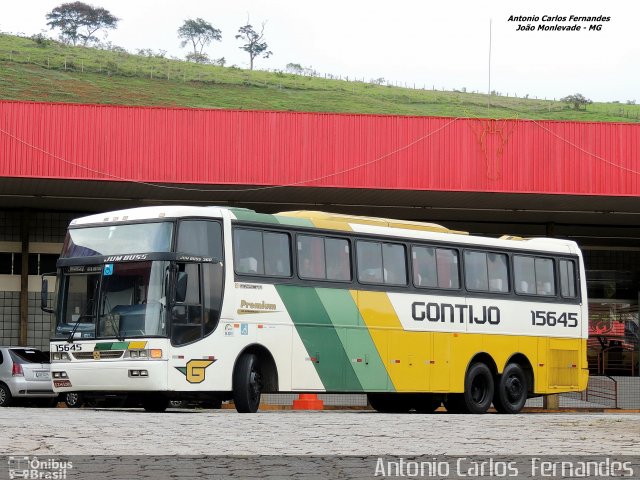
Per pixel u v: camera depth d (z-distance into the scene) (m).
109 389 20.91
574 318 28.66
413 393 25.86
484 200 38.41
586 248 46.75
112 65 164.38
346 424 17.78
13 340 40.91
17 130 34.03
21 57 162.12
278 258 22.39
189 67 169.50
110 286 21.33
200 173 34.88
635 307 45.66
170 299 20.72
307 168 35.31
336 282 23.38
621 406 38.09
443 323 25.45
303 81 169.62
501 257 27.17
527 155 36.03
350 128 35.53
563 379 28.23
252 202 40.19
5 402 31.83
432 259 25.53
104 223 21.95
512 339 27.05
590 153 36.19
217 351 21.05
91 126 34.41
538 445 14.20
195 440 14.09
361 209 41.59
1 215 41.25
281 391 22.05
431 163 35.69
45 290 22.08
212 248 21.36
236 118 35.12
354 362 23.48
